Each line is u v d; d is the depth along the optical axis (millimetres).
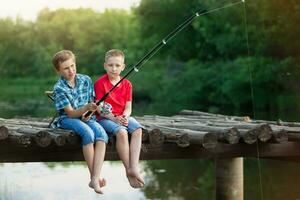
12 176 10625
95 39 38531
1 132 5684
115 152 6055
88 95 5930
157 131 6094
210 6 28734
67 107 5777
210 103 28078
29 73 38719
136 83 30938
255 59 25156
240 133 6500
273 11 24562
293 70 23750
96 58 38344
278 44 24500
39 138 5715
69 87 5848
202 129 6742
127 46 35969
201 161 13109
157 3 33781
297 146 6922
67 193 9367
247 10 25484
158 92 30375
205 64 29188
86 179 10414
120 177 10680
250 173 11125
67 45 39375
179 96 29469
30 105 26062
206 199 9273
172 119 8305
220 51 27750
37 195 9195
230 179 7605
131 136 5891
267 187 9836
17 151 6004
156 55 32469
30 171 11148
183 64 31078
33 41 39094
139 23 35469
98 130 5719
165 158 6465
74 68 5859
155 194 9594
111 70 5902
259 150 6809
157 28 34156
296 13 23922
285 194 9289
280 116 21797
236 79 25938
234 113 24734
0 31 38969
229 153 6730
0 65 38688
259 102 24578
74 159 6164
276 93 24047
